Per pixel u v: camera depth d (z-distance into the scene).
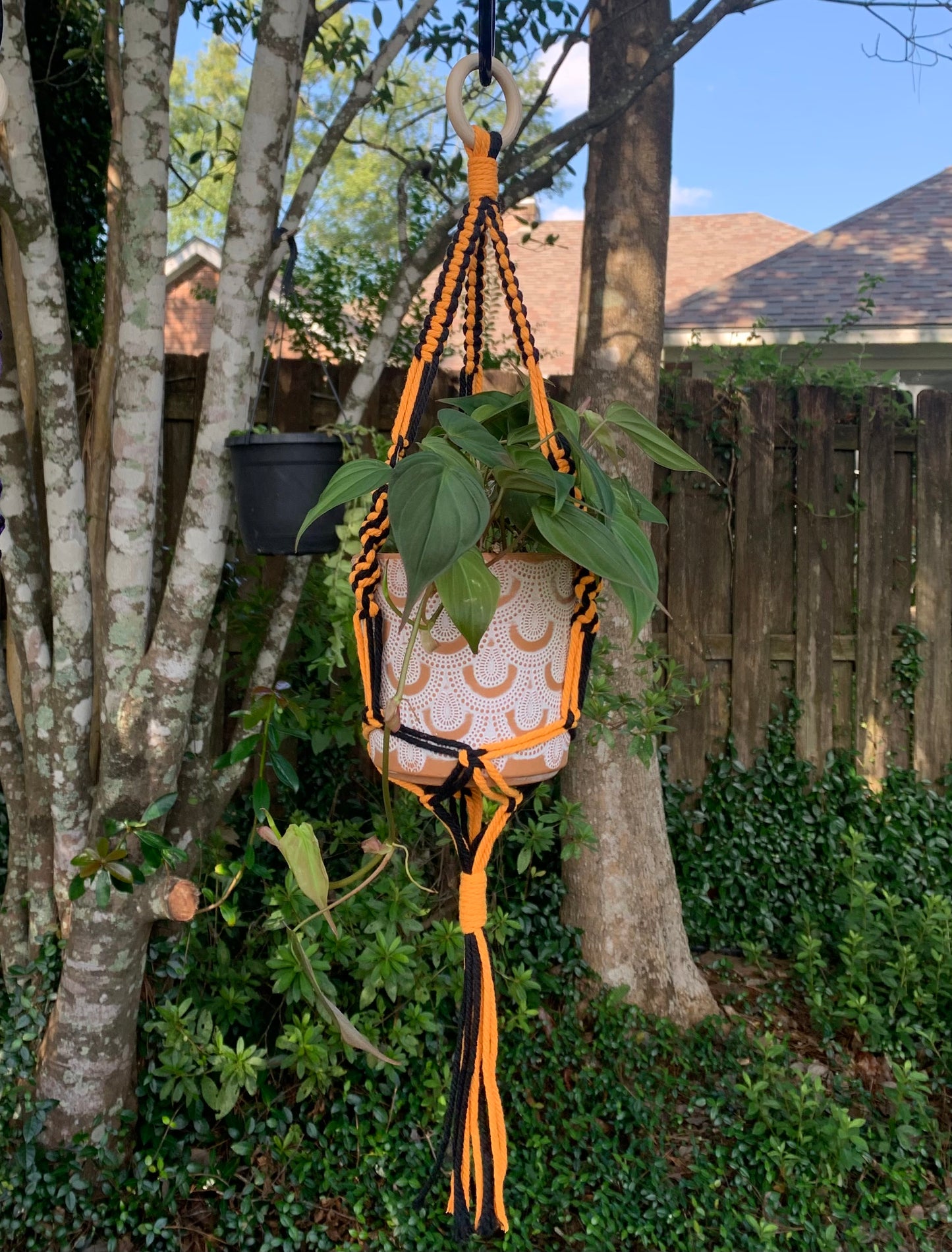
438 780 1.00
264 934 2.52
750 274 6.76
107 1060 2.13
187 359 3.17
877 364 6.22
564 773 3.09
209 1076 2.34
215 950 2.46
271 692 2.01
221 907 2.33
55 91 3.48
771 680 3.87
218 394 2.00
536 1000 2.81
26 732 2.28
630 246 3.02
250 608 2.64
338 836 2.62
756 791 3.74
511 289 1.10
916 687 4.02
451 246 1.10
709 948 3.61
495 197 1.11
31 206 1.93
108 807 2.08
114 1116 2.16
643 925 3.02
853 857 3.33
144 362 2.00
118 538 2.03
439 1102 2.33
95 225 3.89
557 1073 2.65
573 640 1.07
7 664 2.93
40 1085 2.16
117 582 2.04
